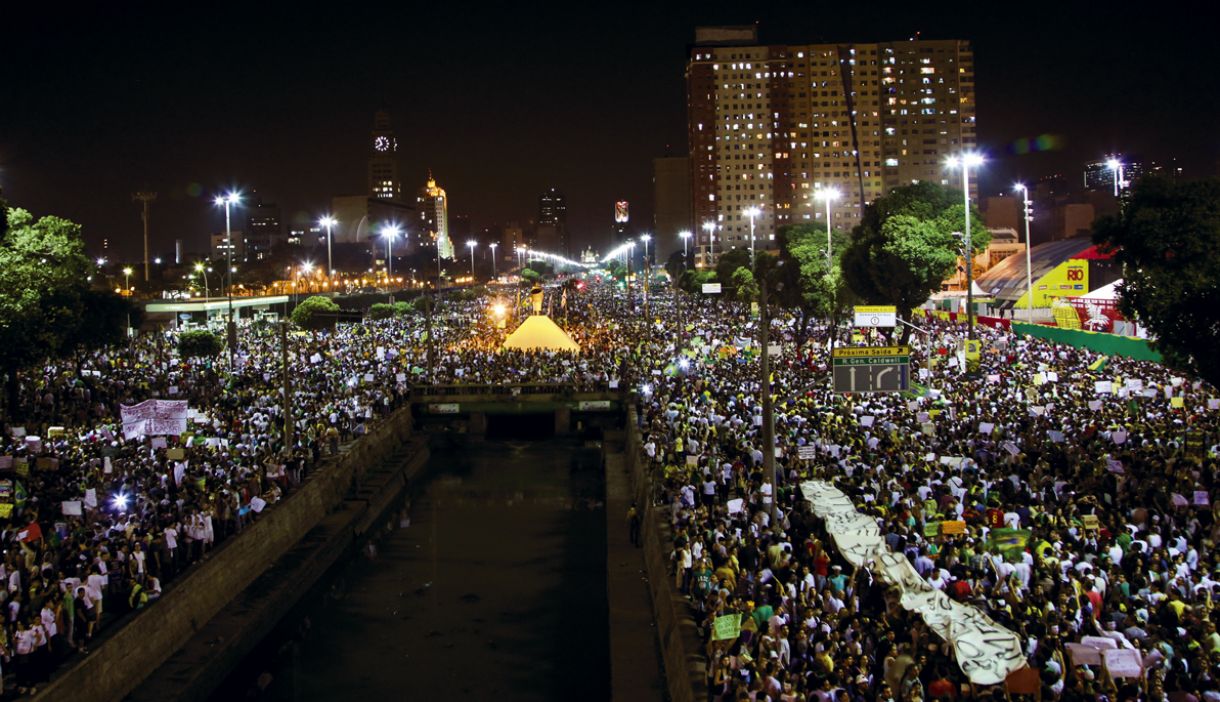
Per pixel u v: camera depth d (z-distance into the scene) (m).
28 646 22.45
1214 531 24.86
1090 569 21.00
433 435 68.44
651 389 56.28
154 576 29.19
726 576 24.27
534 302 97.88
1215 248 30.44
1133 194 32.66
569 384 66.75
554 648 32.44
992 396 42.97
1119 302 33.72
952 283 98.81
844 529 25.08
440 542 45.84
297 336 89.81
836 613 20.92
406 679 30.27
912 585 20.30
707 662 22.08
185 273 194.88
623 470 53.31
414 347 83.19
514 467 62.16
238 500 35.66
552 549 44.19
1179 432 34.28
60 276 45.16
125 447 39.50
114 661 25.12
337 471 46.88
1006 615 19.42
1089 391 43.19
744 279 92.88
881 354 32.28
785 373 55.34
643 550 37.44
